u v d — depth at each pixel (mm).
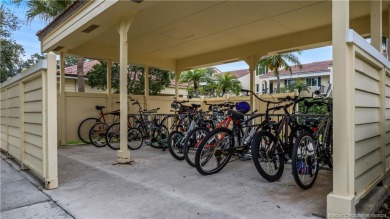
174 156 4258
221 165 3484
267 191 2648
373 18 3463
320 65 20906
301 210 2146
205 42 6535
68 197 2543
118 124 5875
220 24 5246
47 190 2754
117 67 12102
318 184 2877
